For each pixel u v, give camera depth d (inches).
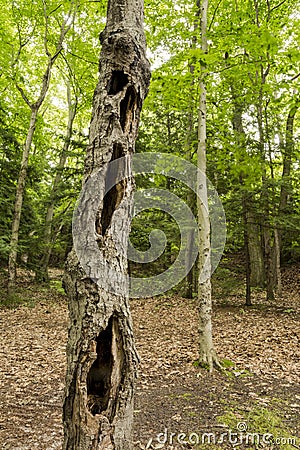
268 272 420.5
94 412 68.7
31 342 265.6
